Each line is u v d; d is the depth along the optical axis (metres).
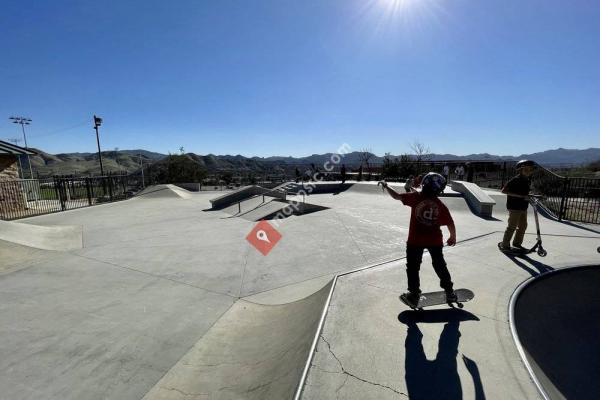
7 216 12.30
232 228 9.54
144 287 5.22
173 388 2.89
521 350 2.72
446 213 3.18
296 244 7.50
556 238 6.37
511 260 5.04
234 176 31.33
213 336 3.81
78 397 2.74
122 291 5.04
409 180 3.56
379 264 5.00
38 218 11.61
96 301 4.65
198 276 5.73
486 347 2.78
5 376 2.97
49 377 2.97
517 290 3.87
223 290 5.17
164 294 4.96
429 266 4.83
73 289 5.08
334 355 2.70
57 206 15.11
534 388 2.30
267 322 4.12
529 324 3.42
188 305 4.61
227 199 14.52
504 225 8.12
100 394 2.79
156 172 30.47
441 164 19.81
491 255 5.30
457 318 3.27
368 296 3.84
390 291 3.98
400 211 11.30
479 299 3.68
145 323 4.05
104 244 7.80
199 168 31.48
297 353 2.92
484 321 3.20
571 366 3.04
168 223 10.45
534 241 6.14
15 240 7.26
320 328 3.11
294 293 4.98
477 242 6.15
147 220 11.06
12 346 3.45
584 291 4.39
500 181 17.27
